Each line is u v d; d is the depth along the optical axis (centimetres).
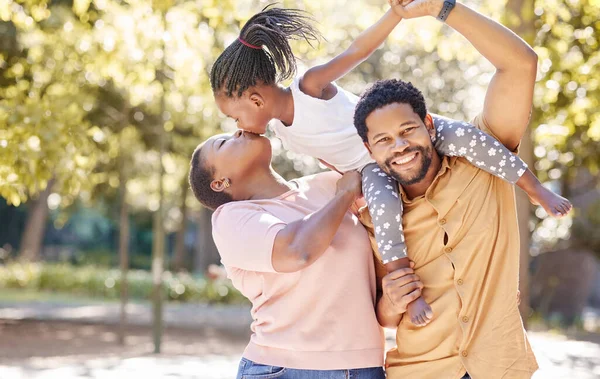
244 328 1731
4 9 741
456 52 837
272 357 280
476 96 1373
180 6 822
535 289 2255
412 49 1305
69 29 937
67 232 4303
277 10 311
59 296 2495
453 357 272
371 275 292
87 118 1298
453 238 272
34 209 2702
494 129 279
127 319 1834
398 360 286
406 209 282
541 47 810
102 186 1686
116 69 905
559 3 795
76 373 893
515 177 272
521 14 699
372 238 293
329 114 318
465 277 272
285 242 271
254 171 310
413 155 269
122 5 929
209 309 2200
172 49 870
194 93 1064
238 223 286
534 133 1030
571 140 1154
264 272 286
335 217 276
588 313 2706
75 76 1034
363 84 1380
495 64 271
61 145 701
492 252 274
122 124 1357
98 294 2544
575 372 917
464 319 271
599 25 821
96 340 1472
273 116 313
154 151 1563
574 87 921
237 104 307
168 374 887
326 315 278
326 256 281
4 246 3712
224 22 806
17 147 684
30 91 811
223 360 1077
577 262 2227
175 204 3058
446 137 277
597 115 945
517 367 271
